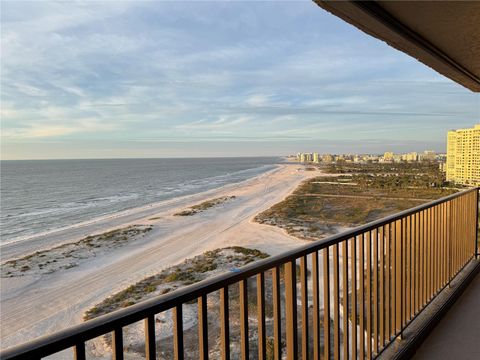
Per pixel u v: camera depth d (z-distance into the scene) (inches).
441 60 82.5
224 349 44.7
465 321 105.9
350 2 49.9
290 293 55.2
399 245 91.4
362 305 76.5
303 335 58.4
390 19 58.8
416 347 90.2
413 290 100.0
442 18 60.3
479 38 71.1
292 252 55.3
